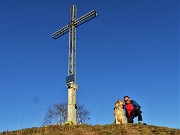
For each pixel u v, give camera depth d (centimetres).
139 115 1645
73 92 1895
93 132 1419
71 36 2123
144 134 1393
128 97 1691
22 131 1483
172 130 1454
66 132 1422
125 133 1400
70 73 2006
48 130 1469
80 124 1548
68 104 1877
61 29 2203
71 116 1842
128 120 1667
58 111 3491
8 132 1506
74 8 2186
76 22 2139
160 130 1455
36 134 1413
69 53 2059
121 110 1692
